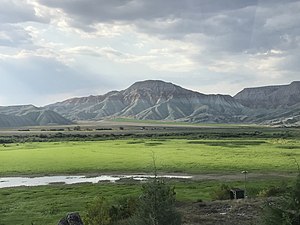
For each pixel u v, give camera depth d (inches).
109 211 1200.8
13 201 1925.4
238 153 4244.6
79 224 698.2
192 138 7165.4
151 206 698.2
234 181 2544.3
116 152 4539.9
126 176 2920.8
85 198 1956.2
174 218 708.7
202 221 1154.7
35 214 1590.8
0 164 3567.9
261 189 2005.4
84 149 4965.6
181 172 3031.5
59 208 1692.9
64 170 3238.2
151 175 2942.9
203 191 2118.6
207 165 3324.3
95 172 3142.2
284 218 625.6
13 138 7480.3
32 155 4286.4
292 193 639.1
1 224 1417.3
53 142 6486.2
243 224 1077.8
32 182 2709.2
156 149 4849.9
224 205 1400.1
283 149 4638.3
